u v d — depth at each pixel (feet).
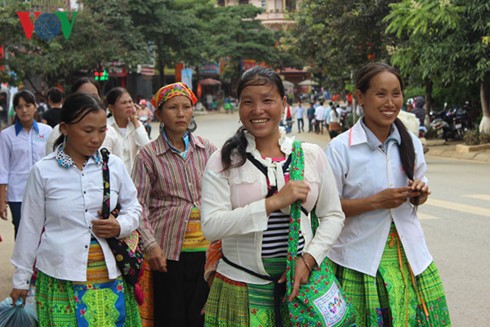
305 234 9.33
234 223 8.80
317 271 9.21
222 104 189.26
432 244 22.97
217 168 9.23
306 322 8.79
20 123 19.95
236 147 9.18
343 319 9.04
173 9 138.82
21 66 75.10
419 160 11.10
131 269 11.10
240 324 9.15
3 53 70.08
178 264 13.83
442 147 61.98
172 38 133.59
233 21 170.91
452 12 46.29
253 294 9.15
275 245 9.13
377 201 10.50
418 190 10.40
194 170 14.17
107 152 11.43
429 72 52.65
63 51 92.27
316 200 9.41
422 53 50.75
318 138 90.99
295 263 9.02
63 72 100.12
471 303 16.71
